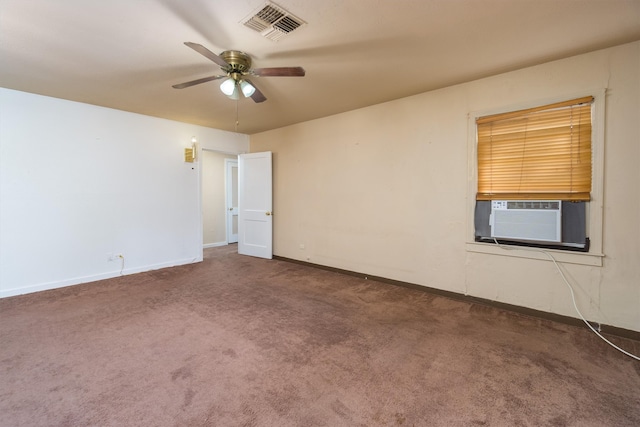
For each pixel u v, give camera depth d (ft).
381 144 12.57
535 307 9.15
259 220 17.81
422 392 5.64
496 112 9.65
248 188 18.29
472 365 6.53
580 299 8.43
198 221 16.61
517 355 6.93
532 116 9.04
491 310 9.63
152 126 14.60
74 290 11.60
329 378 6.07
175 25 6.72
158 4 5.96
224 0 5.84
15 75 9.50
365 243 13.32
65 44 7.55
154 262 14.92
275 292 11.47
